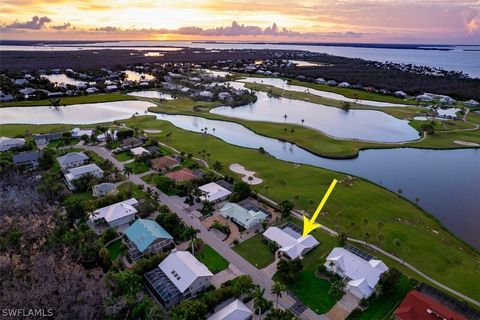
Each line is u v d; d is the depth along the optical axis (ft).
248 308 178.50
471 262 231.09
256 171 360.07
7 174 323.16
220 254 225.56
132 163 370.53
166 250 228.43
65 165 349.20
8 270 202.90
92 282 193.16
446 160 434.71
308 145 459.73
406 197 329.11
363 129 560.20
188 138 464.65
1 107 631.15
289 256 218.38
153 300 185.78
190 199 291.99
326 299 189.88
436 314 166.91
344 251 219.41
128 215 258.57
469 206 314.14
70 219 253.65
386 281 192.95
